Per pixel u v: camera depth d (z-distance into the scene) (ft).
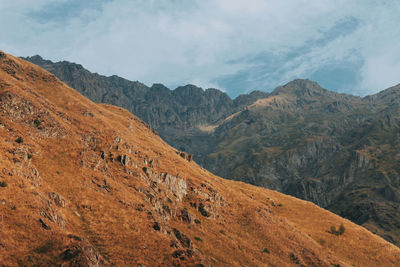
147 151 301.02
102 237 151.74
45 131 216.54
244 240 241.96
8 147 173.58
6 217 125.90
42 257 117.08
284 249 247.29
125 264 140.46
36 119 219.82
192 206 256.32
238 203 299.58
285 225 292.61
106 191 192.13
